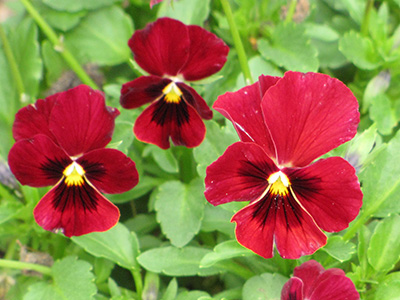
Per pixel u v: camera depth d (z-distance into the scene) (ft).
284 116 0.54
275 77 0.55
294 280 0.57
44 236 0.78
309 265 0.58
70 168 0.62
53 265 0.71
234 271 0.70
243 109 0.55
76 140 0.61
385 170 0.68
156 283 0.70
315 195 0.55
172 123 0.70
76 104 0.60
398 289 0.63
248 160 0.53
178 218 0.74
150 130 0.70
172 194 0.76
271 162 0.54
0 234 0.79
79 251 0.80
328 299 0.59
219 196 0.54
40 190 0.76
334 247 0.63
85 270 0.69
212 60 0.69
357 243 0.72
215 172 0.53
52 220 0.62
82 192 0.62
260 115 0.55
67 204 0.62
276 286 0.64
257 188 0.56
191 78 0.70
